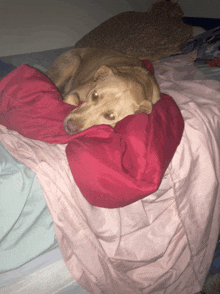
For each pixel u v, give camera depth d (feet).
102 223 4.62
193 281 5.78
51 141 4.69
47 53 8.54
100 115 5.29
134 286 4.99
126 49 8.55
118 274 4.76
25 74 5.10
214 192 5.61
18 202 4.12
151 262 5.08
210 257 5.98
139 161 4.68
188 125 5.66
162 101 5.78
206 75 7.97
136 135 4.79
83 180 4.41
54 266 4.71
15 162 4.37
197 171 5.60
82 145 4.52
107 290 4.73
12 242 4.19
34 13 12.37
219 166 5.82
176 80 7.55
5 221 4.01
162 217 5.33
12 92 4.91
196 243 5.61
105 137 4.75
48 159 4.42
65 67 6.71
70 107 5.35
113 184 4.44
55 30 10.98
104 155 4.48
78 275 4.67
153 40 8.92
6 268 4.14
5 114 4.96
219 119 6.15
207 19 11.43
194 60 8.61
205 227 5.64
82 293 5.03
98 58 6.84
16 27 10.85
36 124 4.80
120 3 14.42
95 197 4.47
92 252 4.54
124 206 4.68
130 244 4.94
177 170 5.35
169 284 5.41
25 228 4.26
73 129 4.95
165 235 5.21
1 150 4.47
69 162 4.43
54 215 4.31
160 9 10.68
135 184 4.46
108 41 8.80
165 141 4.98
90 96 5.42
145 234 5.08
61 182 4.38
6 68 7.38
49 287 4.69
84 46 8.82
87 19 12.42
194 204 5.55
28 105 4.87
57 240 4.45
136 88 5.52
